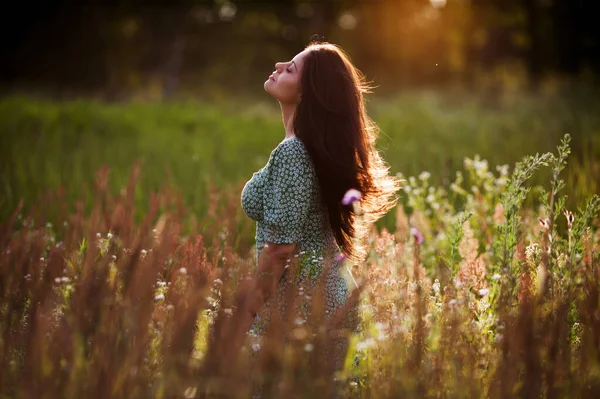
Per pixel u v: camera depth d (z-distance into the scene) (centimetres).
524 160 405
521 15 4222
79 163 1094
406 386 283
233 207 554
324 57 363
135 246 372
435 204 624
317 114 356
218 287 355
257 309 325
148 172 984
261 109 2309
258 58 4753
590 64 4072
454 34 4316
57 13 4062
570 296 351
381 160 392
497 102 2341
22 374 281
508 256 376
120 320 285
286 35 4884
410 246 520
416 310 321
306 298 334
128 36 4262
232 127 1847
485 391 304
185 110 2147
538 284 370
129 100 2823
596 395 293
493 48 4312
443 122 1844
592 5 4081
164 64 4262
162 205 660
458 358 300
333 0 4681
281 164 353
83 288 301
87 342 281
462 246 509
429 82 4312
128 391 265
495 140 1227
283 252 351
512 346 300
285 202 352
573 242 390
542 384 297
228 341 271
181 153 1321
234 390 265
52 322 311
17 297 321
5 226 452
